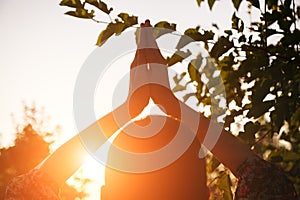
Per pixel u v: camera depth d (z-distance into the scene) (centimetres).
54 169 201
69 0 332
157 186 208
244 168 204
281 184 201
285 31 342
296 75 340
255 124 363
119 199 209
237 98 356
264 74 341
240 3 338
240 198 202
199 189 210
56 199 200
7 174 1644
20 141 1698
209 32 343
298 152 404
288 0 344
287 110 337
